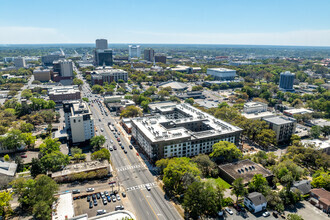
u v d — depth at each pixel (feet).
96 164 611.06
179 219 450.30
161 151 641.81
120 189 540.11
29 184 474.90
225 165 622.13
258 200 475.72
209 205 452.76
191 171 522.47
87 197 501.97
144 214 460.96
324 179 541.75
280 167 592.60
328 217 460.14
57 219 414.00
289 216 438.40
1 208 435.12
